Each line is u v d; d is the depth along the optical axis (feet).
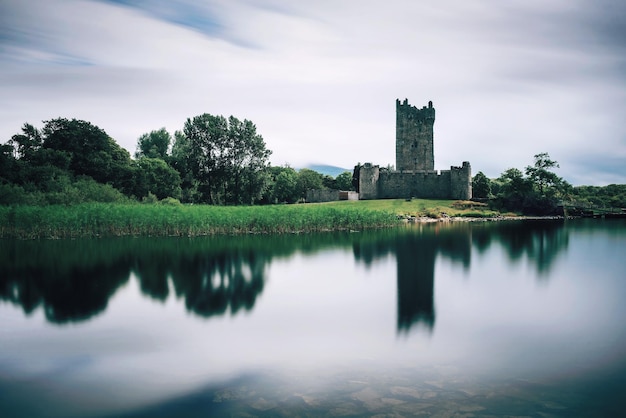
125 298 105.81
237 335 81.61
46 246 176.96
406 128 449.48
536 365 67.46
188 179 427.74
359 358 70.69
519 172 412.98
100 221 203.92
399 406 55.06
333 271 138.10
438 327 85.56
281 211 248.11
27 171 294.66
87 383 63.36
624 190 527.40
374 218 269.03
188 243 190.80
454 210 369.71
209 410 55.42
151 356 72.23
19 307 98.32
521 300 105.29
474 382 61.62
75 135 353.31
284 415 53.47
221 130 391.45
